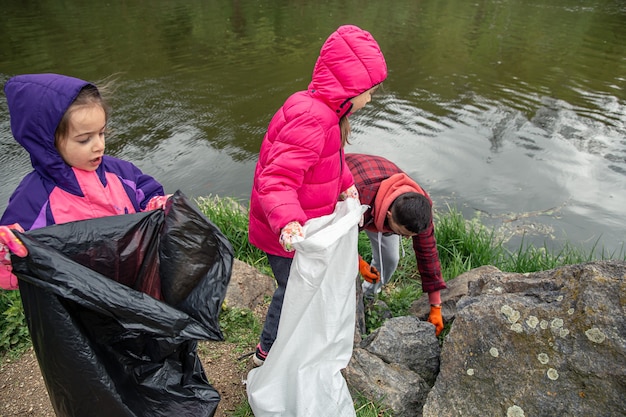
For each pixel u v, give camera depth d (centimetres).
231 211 444
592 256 506
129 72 1054
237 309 308
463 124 847
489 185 672
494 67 1129
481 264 434
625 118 875
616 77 1073
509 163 727
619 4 1817
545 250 469
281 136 214
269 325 255
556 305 224
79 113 169
